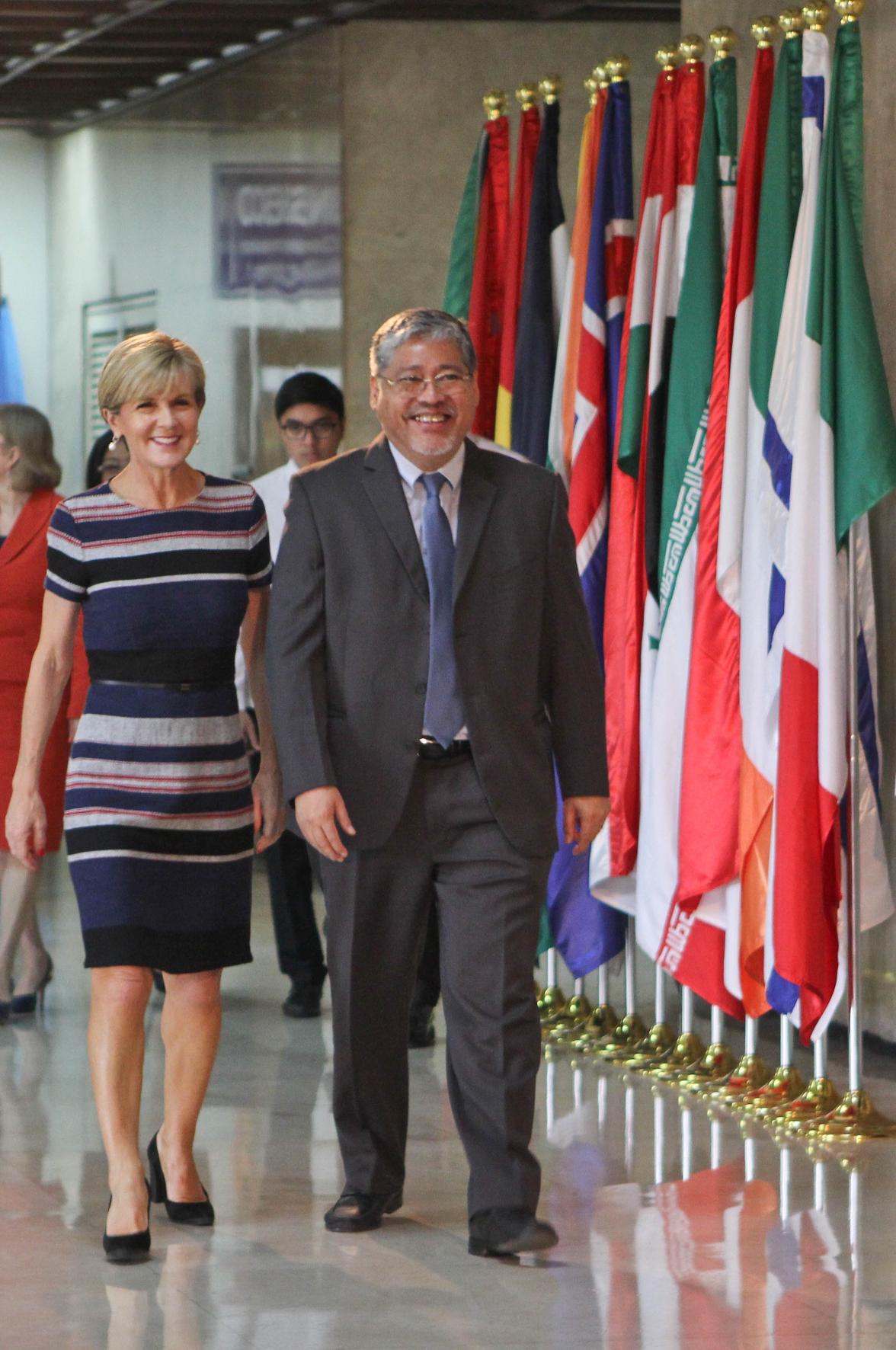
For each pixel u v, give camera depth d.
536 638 9.14
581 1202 10.05
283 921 15.08
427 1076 13.14
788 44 11.52
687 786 12.12
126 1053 9.25
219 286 25.39
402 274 21.31
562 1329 8.14
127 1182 9.17
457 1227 9.64
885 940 13.50
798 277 11.40
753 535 11.71
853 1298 8.54
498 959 8.92
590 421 13.26
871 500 10.94
